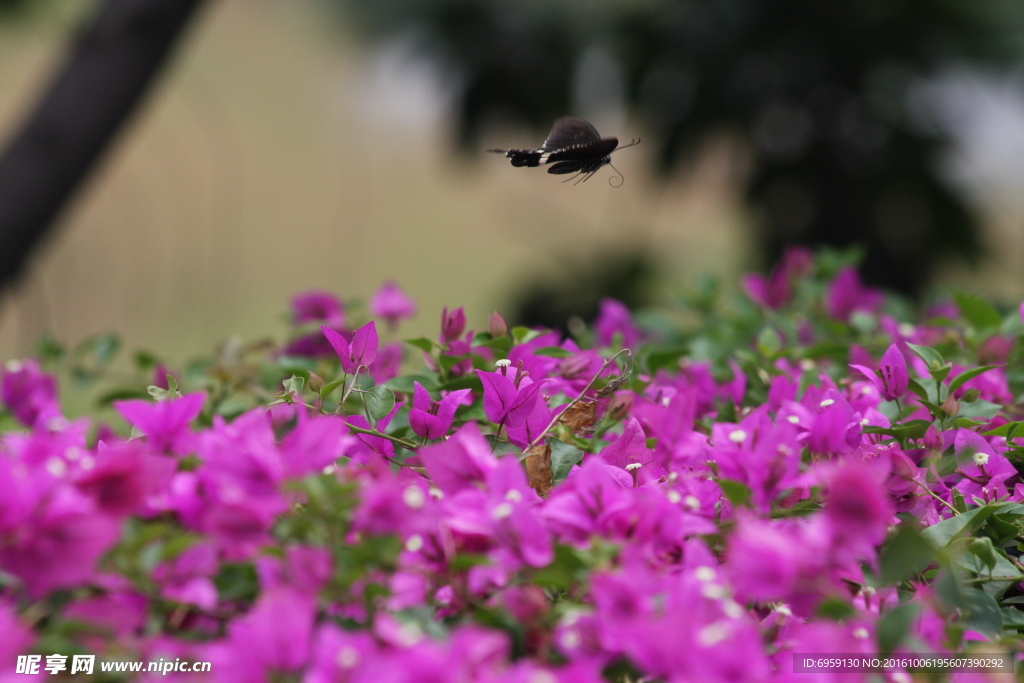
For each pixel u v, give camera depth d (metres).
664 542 4.56
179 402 4.61
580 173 4.89
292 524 4.54
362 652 4.48
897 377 4.75
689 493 4.62
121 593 4.54
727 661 4.48
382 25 10.34
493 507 4.55
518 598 4.54
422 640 4.49
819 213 9.52
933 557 4.55
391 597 4.54
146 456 4.54
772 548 4.51
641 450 4.70
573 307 9.95
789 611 4.56
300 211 25.31
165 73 7.39
